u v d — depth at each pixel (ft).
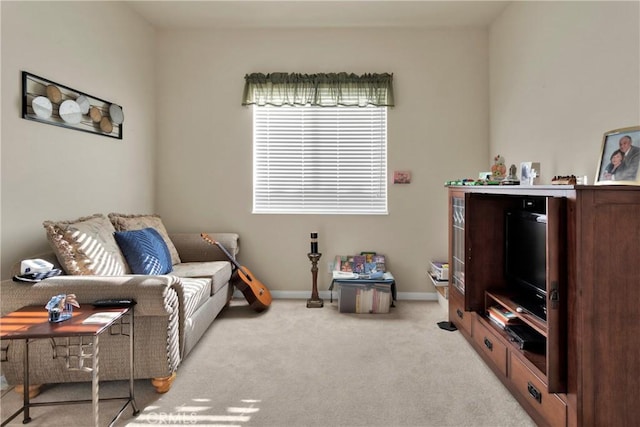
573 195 4.61
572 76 7.77
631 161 5.76
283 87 12.02
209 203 12.38
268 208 12.50
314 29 12.06
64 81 8.14
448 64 11.99
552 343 4.82
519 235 7.46
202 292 8.26
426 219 12.16
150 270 8.38
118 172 10.23
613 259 4.60
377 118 12.28
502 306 7.73
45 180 7.64
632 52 6.16
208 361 7.70
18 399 6.28
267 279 12.41
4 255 6.75
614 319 4.62
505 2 10.44
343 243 12.31
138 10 10.94
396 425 5.61
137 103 11.18
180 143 12.32
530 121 9.48
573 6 7.69
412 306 11.49
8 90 6.76
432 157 12.08
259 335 9.12
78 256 6.97
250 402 6.21
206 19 11.53
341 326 9.75
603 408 4.64
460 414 5.87
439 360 7.73
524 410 5.97
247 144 12.27
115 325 6.30
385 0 10.36
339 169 12.35
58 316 5.14
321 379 6.96
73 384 6.81
